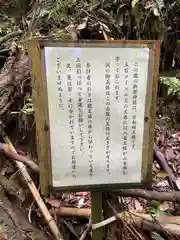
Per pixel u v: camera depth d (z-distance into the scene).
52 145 1.27
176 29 2.32
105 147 1.29
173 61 2.33
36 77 1.19
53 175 1.30
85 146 1.28
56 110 1.23
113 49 1.18
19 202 1.68
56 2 2.34
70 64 1.18
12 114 2.01
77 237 1.62
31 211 1.66
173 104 2.33
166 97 2.35
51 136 1.25
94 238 1.46
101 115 1.25
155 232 1.53
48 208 1.70
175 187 1.84
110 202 1.54
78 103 1.22
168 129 2.28
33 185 1.64
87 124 1.25
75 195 1.77
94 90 1.22
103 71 1.20
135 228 1.54
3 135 1.89
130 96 1.24
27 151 1.94
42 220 1.63
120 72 1.21
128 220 1.53
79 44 1.16
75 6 2.30
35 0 2.68
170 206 1.71
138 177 1.35
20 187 1.73
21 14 2.88
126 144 1.29
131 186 1.36
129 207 1.72
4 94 1.99
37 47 1.16
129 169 1.33
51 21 2.29
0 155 1.84
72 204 1.73
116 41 1.17
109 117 1.25
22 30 2.51
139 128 1.28
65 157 1.29
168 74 2.34
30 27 2.32
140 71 1.21
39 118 1.23
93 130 1.26
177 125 2.31
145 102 1.25
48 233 1.59
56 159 1.29
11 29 2.65
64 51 1.17
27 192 1.71
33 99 1.21
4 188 1.71
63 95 1.21
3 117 1.97
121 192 1.50
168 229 1.51
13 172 1.82
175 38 2.33
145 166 1.33
